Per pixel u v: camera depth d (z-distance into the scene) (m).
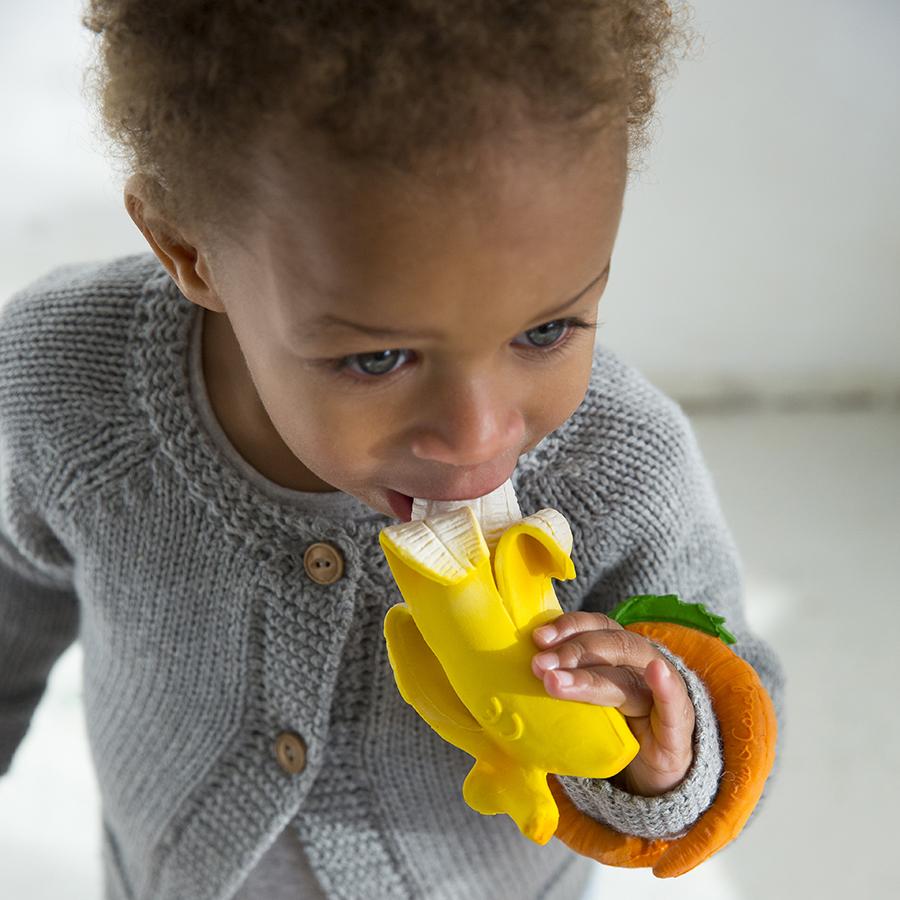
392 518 0.71
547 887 0.92
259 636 0.74
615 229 0.51
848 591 1.59
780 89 1.54
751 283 1.71
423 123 0.45
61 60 1.57
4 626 0.90
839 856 1.36
